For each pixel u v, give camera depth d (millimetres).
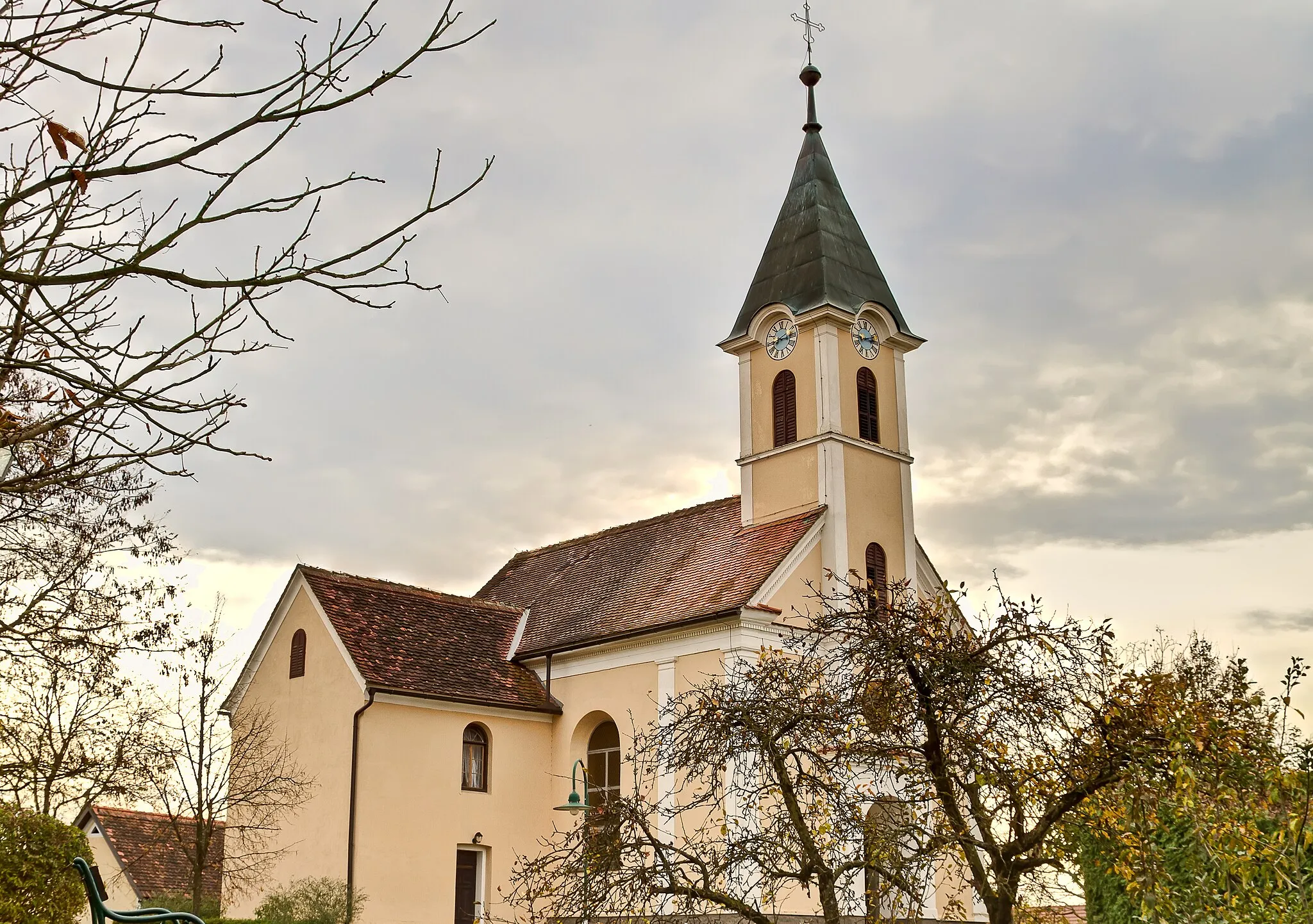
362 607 38344
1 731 26594
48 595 23453
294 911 32312
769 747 16781
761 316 40375
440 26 7703
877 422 39906
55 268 7941
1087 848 14992
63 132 7164
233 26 7430
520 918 36062
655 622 36719
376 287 7961
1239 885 11953
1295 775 12312
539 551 47594
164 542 28047
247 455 8484
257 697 39344
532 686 39250
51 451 8648
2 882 12188
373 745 35156
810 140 43094
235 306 7828
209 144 7371
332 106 7500
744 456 40031
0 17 7043
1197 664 26797
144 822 44531
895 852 15039
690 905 17641
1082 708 14820
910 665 15336
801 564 36594
